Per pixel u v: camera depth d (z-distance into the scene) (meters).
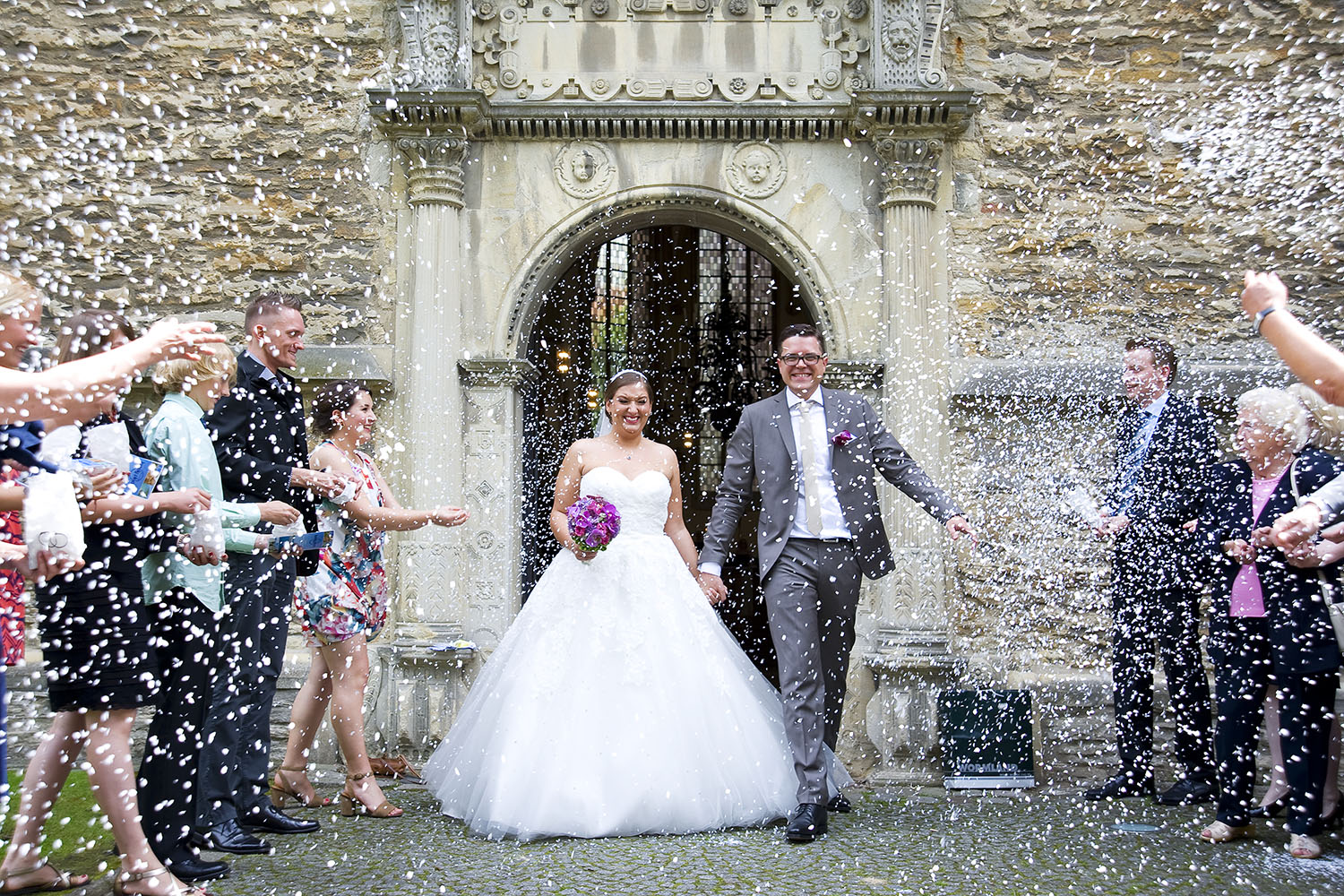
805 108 5.23
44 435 2.10
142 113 5.36
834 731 3.70
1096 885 2.74
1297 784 3.10
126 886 2.49
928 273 5.14
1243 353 5.10
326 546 3.58
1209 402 4.94
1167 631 3.95
